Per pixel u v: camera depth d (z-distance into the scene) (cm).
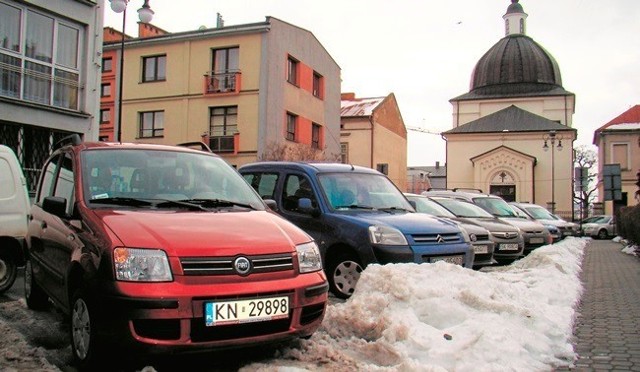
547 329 570
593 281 1091
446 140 5562
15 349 500
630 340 596
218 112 3183
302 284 461
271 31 3097
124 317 404
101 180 536
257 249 450
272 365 450
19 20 1656
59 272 520
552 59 6234
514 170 5184
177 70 3250
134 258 418
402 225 798
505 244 1273
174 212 496
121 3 1845
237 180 617
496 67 6194
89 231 465
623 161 5294
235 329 427
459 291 620
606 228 3728
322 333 556
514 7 6525
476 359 478
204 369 457
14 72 1645
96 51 1889
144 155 585
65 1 1772
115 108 3416
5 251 805
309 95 3550
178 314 405
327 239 818
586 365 505
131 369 450
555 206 5197
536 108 5909
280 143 3197
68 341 551
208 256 427
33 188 1717
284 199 896
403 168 5622
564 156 5222
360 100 5247
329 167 920
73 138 616
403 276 616
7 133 1653
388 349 488
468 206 1436
